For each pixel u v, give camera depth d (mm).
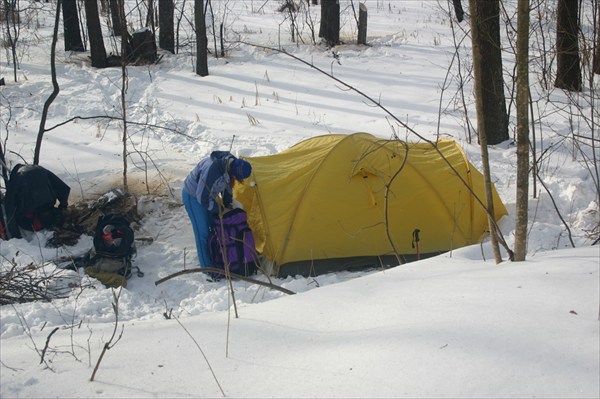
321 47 17266
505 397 2898
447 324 3557
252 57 16359
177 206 7980
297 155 7234
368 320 3822
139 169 9016
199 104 12320
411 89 13180
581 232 6887
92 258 6484
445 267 4910
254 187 6789
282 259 6461
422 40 18406
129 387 3240
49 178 7367
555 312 3627
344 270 6633
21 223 7191
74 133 10664
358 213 6699
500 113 10070
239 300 5637
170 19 16719
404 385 3025
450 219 6914
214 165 6328
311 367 3291
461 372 3074
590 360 3121
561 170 8656
